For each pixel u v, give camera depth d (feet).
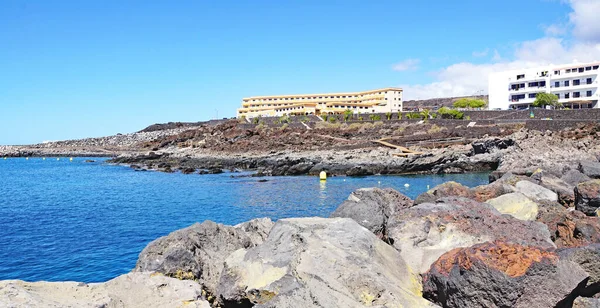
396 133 353.92
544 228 51.24
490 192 76.02
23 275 79.20
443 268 37.52
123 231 113.70
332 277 35.78
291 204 154.40
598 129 244.42
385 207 63.31
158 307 36.50
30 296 31.58
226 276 42.45
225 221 125.90
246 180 237.04
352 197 66.54
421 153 264.11
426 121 367.25
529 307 32.40
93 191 204.23
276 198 169.07
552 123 271.69
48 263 85.92
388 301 33.81
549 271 32.91
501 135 286.46
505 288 32.53
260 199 167.12
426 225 48.80
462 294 34.45
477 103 471.62
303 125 437.17
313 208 145.59
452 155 257.14
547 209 65.62
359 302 33.58
